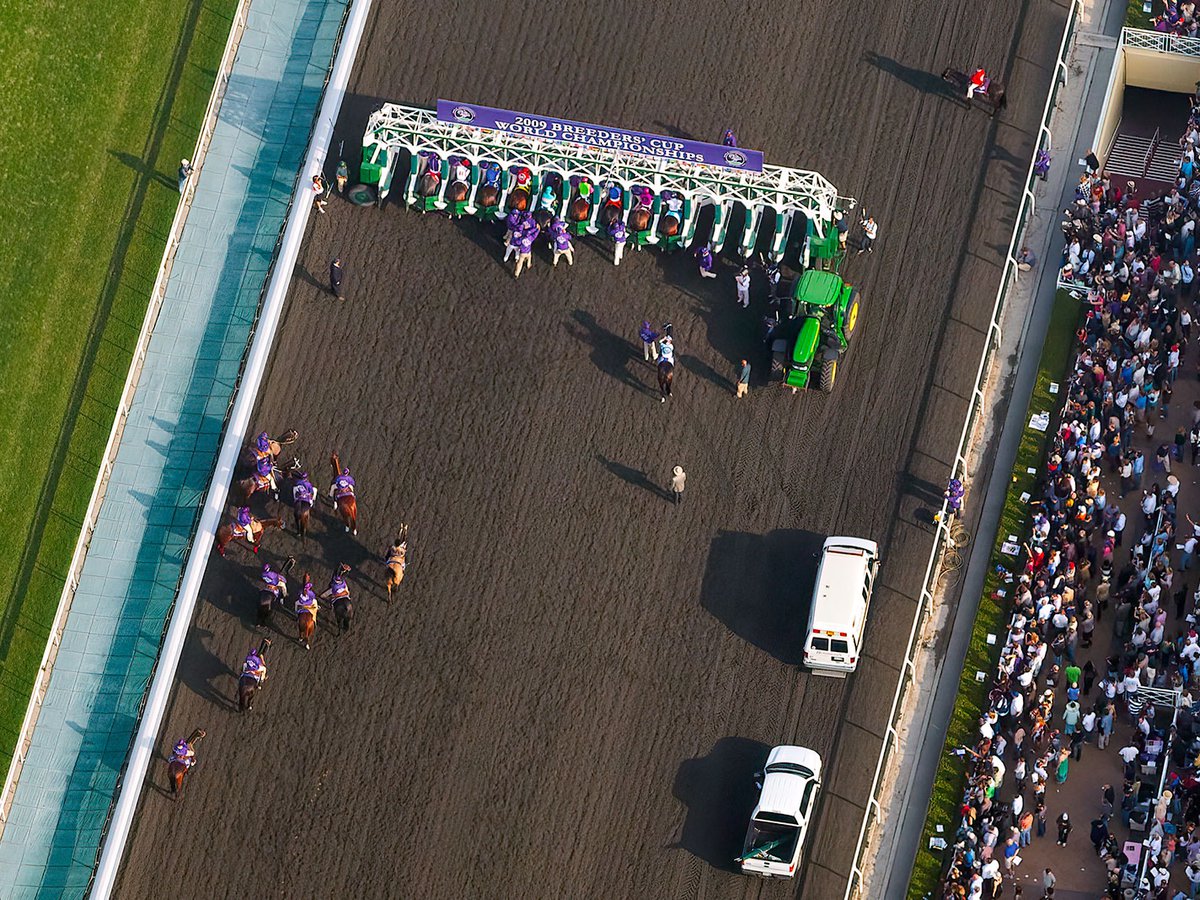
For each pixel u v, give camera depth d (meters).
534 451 76.69
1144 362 77.69
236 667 73.88
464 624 74.19
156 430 77.69
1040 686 73.69
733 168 78.44
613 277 79.50
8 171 80.06
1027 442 78.00
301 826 71.69
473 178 80.00
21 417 77.44
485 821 71.69
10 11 81.75
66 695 73.94
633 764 72.38
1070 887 71.31
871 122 82.19
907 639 74.25
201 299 79.69
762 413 77.38
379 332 78.56
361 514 75.81
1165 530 75.06
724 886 70.81
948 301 79.38
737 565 75.06
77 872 71.50
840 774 72.44
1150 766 71.56
